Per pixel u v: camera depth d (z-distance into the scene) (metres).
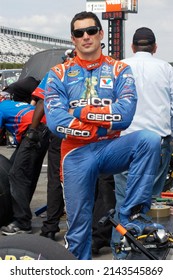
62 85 3.05
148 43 4.10
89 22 3.02
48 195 4.86
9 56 93.00
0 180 4.99
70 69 3.09
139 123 4.03
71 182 3.03
